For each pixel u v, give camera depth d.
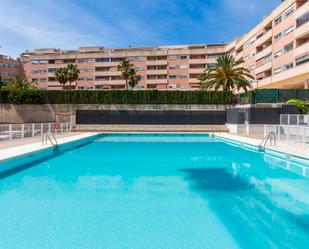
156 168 11.31
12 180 9.09
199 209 6.34
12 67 77.81
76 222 5.54
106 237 4.86
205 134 27.67
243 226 5.39
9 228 5.23
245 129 26.48
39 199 7.04
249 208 6.42
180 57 66.50
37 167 11.38
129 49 73.69
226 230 5.19
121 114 32.78
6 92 36.78
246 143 17.62
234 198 7.19
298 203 6.78
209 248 4.50
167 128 31.80
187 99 35.97
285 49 37.25
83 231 5.11
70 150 16.92
